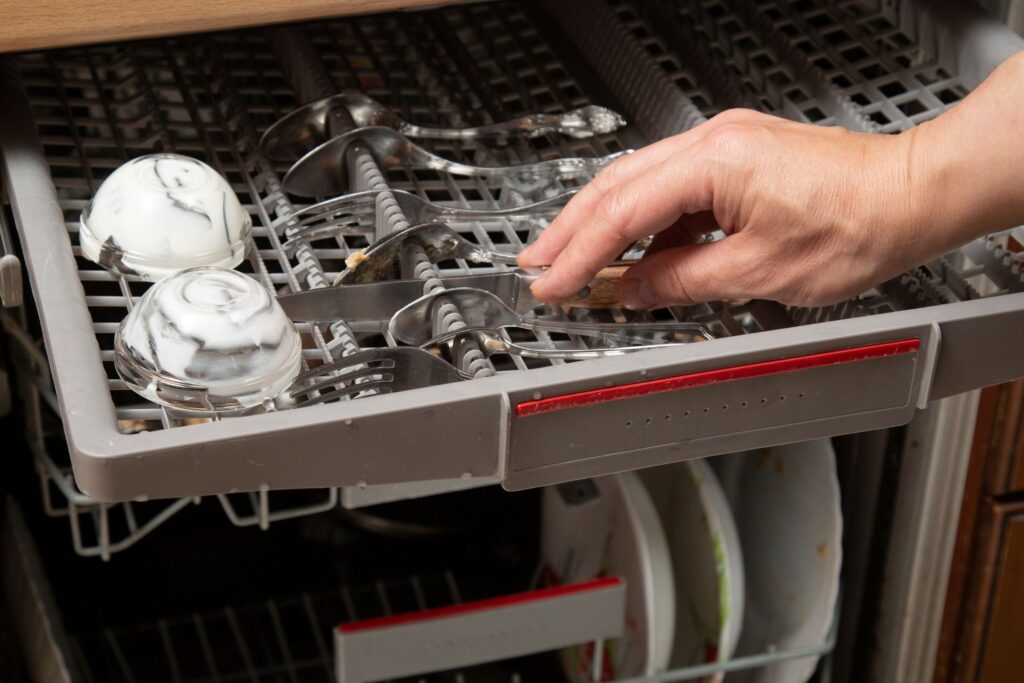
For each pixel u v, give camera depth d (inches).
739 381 22.4
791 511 39.7
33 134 27.8
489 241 28.0
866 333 22.9
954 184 24.2
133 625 43.9
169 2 26.4
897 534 41.4
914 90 32.1
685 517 39.9
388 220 26.4
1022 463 38.4
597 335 24.9
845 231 24.5
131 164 26.4
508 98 34.4
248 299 22.6
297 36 34.2
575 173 30.2
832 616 38.4
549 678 44.4
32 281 23.5
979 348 24.0
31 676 40.2
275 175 29.8
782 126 26.2
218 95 33.8
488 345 23.9
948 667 42.4
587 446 22.0
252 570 45.4
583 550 41.3
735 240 25.3
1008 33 31.3
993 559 40.0
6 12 25.3
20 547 38.9
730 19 35.5
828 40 37.6
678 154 25.0
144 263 25.4
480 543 46.0
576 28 35.9
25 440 41.0
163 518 33.5
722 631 37.9
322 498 43.5
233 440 19.5
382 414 20.2
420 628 35.5
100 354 21.6
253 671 41.2
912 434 39.6
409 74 35.6
